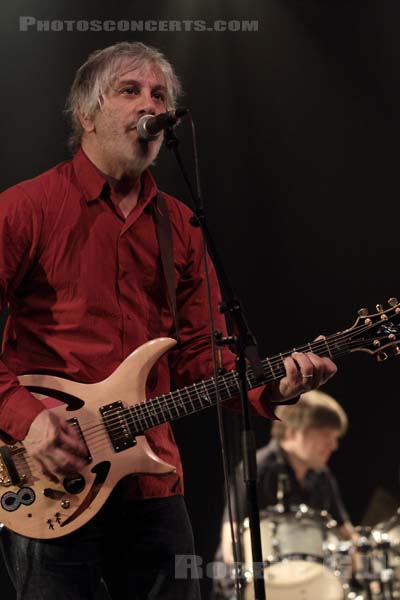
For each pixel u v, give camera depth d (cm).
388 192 775
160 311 346
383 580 634
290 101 758
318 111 762
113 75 340
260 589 291
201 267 363
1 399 314
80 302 329
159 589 322
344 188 775
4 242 322
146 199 347
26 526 314
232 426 724
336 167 772
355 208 777
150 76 345
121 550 327
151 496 326
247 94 752
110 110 339
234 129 755
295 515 642
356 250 780
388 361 802
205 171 754
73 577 314
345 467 798
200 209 317
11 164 698
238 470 648
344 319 782
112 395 325
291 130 762
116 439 322
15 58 697
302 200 774
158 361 341
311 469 680
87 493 317
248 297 777
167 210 354
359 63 757
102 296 332
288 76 754
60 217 332
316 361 318
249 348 306
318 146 766
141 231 344
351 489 797
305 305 780
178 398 329
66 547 315
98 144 342
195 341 359
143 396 329
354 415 803
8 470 316
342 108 764
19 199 329
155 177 739
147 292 343
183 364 358
